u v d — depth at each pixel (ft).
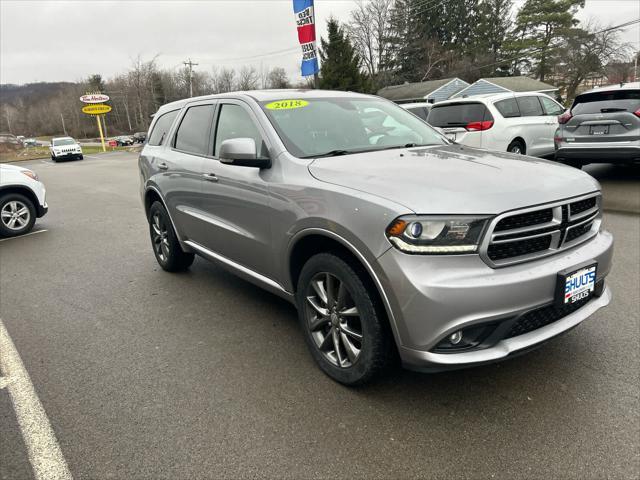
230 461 7.16
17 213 23.79
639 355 9.57
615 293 12.67
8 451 7.58
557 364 9.40
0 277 16.88
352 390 8.86
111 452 7.45
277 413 8.27
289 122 10.72
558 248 7.92
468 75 177.37
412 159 9.52
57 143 111.55
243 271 11.58
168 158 14.44
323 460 7.11
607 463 6.80
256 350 10.60
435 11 186.29
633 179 27.81
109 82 312.71
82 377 9.71
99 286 15.33
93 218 27.96
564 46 163.73
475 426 7.73
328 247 8.96
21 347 11.19
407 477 6.72
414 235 7.03
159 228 16.15
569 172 8.88
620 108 23.98
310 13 51.90
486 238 7.08
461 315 6.95
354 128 11.35
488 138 28.35
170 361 10.25
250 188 10.35
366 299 7.86
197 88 245.86
